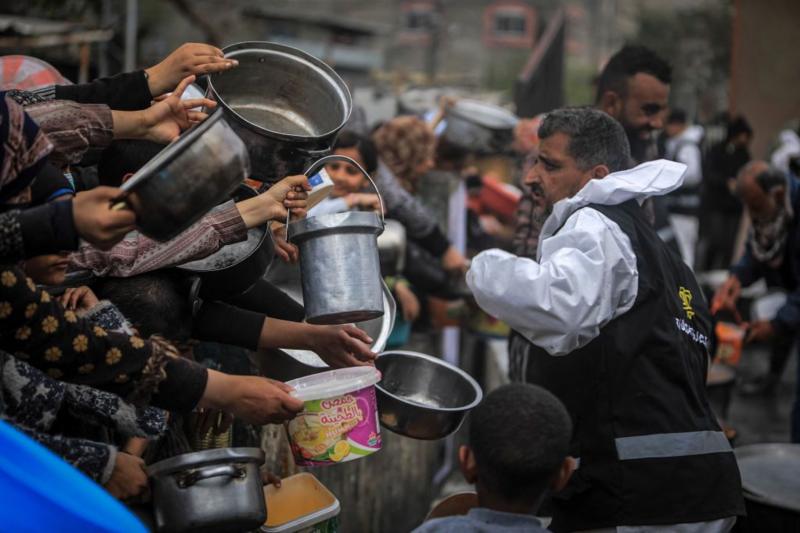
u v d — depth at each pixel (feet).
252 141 7.02
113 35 26.76
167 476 6.14
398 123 14.76
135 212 5.44
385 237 12.41
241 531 6.27
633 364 7.95
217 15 46.60
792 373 22.29
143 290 7.13
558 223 8.41
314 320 7.05
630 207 8.35
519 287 7.83
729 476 7.98
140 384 6.11
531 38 84.02
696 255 29.86
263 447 9.32
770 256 14.66
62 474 5.00
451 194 15.39
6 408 6.06
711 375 13.93
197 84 8.37
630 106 11.40
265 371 9.06
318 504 7.49
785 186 14.33
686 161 28.17
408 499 12.82
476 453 6.52
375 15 82.64
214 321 7.65
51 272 5.86
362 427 7.16
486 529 6.36
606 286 7.77
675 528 7.75
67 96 7.33
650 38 71.46
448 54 82.84
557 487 6.75
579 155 8.72
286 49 7.70
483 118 15.84
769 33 24.12
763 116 24.58
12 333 5.59
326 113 7.83
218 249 6.99
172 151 5.41
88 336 5.86
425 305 14.64
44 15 28.35
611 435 7.91
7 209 5.72
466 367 16.20
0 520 4.83
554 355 8.04
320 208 11.40
